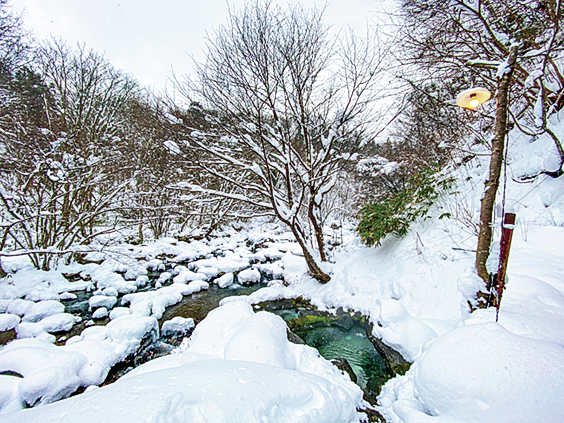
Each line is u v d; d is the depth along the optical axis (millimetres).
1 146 6215
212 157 5734
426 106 6137
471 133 5418
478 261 2527
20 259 6605
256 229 14172
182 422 1205
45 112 7559
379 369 3146
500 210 2793
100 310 4891
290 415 1574
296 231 5535
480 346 1722
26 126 6258
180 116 5266
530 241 3186
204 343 3193
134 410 1188
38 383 2475
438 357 1846
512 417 1340
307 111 5434
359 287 4848
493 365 1574
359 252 6074
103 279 6238
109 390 1432
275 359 2422
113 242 7723
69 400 1404
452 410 1599
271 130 5117
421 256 4367
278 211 5152
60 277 6262
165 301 5434
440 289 3607
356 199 10445
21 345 3324
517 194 3865
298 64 4871
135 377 1657
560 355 1505
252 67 4574
